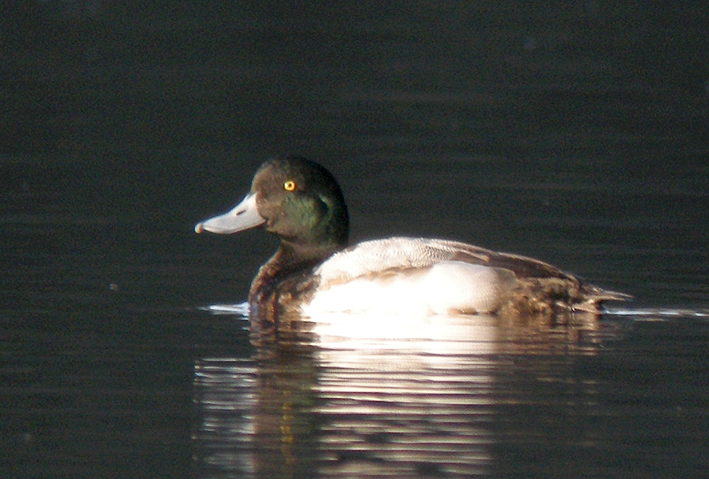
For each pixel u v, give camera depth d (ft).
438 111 83.35
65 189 59.41
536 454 26.37
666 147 71.72
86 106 83.15
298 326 36.83
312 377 31.55
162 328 36.58
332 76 96.07
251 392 30.50
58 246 47.75
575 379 31.30
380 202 57.47
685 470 25.63
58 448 27.04
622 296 37.01
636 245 48.37
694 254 46.73
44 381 31.45
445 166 66.44
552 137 75.05
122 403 29.81
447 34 116.06
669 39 111.34
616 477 25.13
